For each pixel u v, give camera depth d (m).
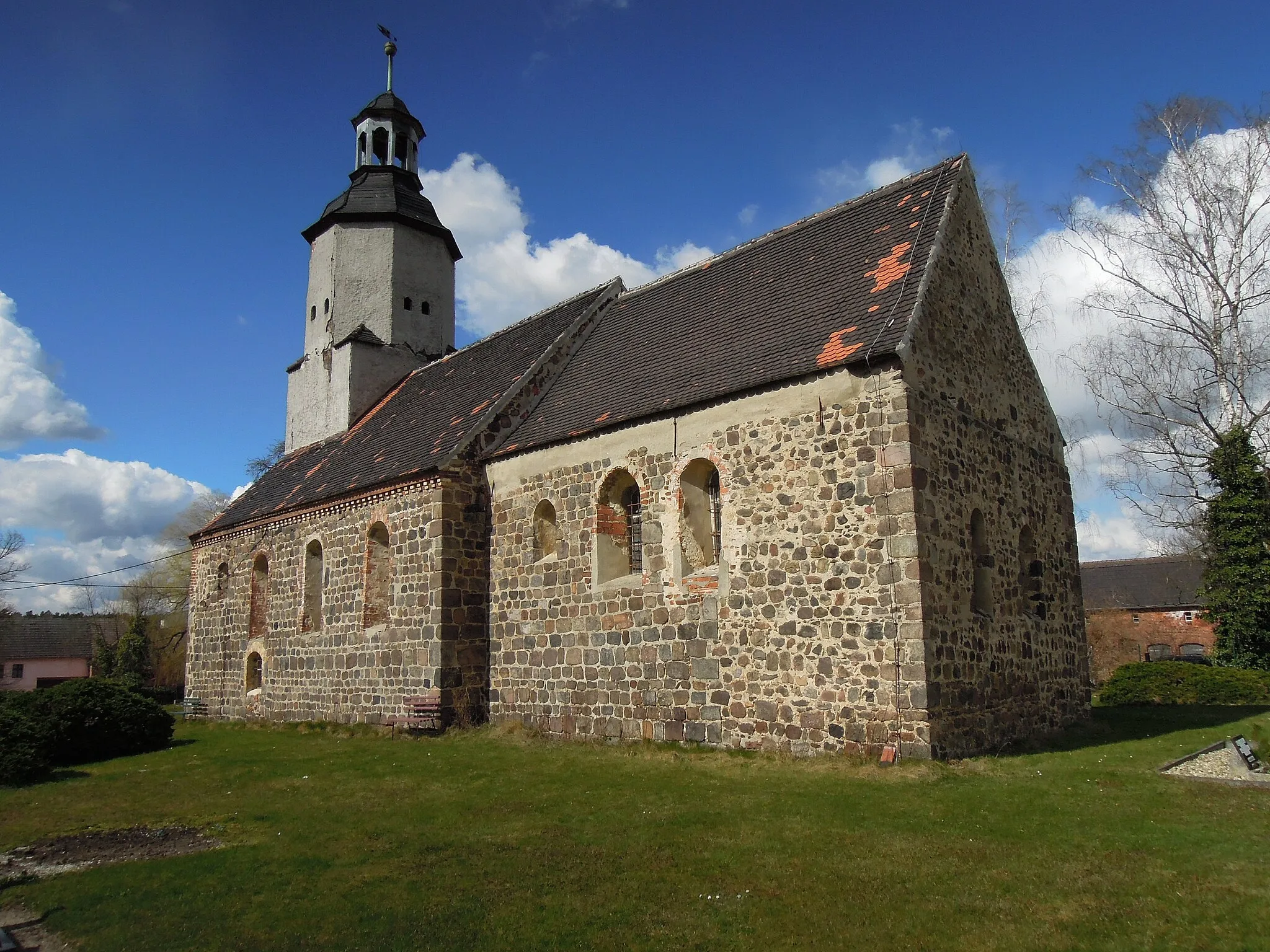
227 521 24.73
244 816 9.87
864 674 11.38
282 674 21.19
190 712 24.62
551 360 19.20
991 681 12.55
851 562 11.71
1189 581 45.03
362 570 19.00
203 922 6.27
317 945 5.75
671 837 8.04
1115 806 8.73
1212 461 24.34
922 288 12.67
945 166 15.13
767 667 12.39
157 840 8.90
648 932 5.79
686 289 18.31
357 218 26.28
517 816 9.16
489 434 17.88
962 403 13.28
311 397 26.31
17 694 15.58
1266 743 10.47
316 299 26.70
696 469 13.96
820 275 14.98
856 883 6.58
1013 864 6.92
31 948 5.98
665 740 13.52
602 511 15.19
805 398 12.51
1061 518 16.27
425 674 16.70
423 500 17.41
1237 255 24.23
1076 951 5.29
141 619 49.81
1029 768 10.91
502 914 6.18
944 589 11.67
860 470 11.81
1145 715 17.58
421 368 26.00
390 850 8.00
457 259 28.19
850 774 10.48
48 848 8.64
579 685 15.02
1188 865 6.73
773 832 8.04
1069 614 15.88
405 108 27.67
